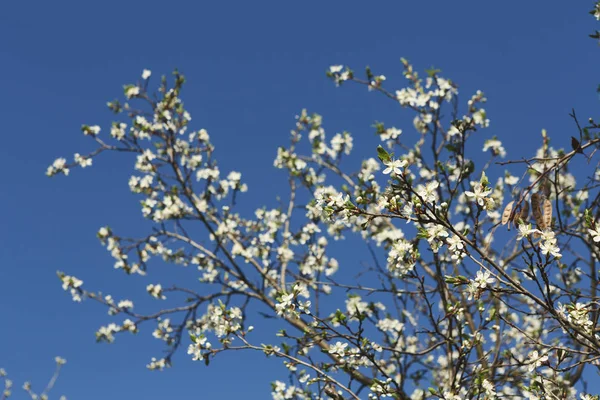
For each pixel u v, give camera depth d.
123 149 8.73
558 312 4.13
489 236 3.92
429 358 7.18
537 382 4.83
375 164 7.71
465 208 7.52
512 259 6.50
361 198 3.88
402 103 7.50
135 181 8.84
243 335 5.40
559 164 4.25
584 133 5.58
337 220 4.04
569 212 6.32
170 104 8.79
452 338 5.37
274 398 6.38
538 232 3.61
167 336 8.77
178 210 8.72
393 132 7.53
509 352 5.21
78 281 8.80
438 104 7.08
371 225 7.80
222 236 8.77
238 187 8.63
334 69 7.78
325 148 8.30
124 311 8.74
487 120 7.24
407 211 3.74
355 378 6.55
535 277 3.69
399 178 3.62
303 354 5.41
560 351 4.35
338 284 6.87
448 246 3.76
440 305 6.84
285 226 8.66
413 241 5.07
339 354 5.18
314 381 5.38
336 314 5.09
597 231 3.93
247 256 8.27
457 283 3.83
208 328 8.54
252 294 8.14
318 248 8.10
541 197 3.83
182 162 8.58
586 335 3.90
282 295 5.18
